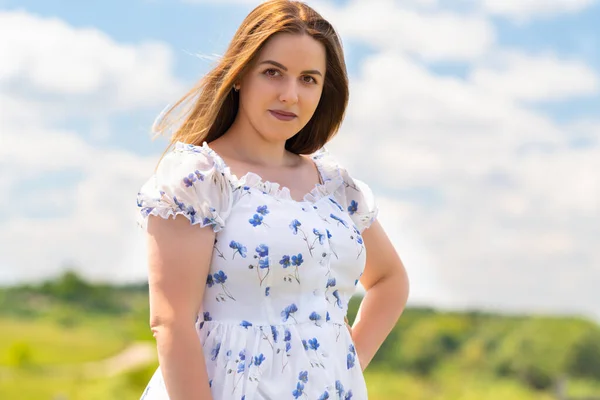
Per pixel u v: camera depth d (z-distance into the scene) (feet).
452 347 103.91
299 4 9.34
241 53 9.05
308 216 9.05
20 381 106.11
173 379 8.42
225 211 8.77
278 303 8.79
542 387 103.14
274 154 9.52
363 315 10.39
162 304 8.56
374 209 9.99
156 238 8.70
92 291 147.95
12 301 146.82
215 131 9.48
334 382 8.88
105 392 101.55
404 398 100.73
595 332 103.19
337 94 9.79
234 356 8.61
